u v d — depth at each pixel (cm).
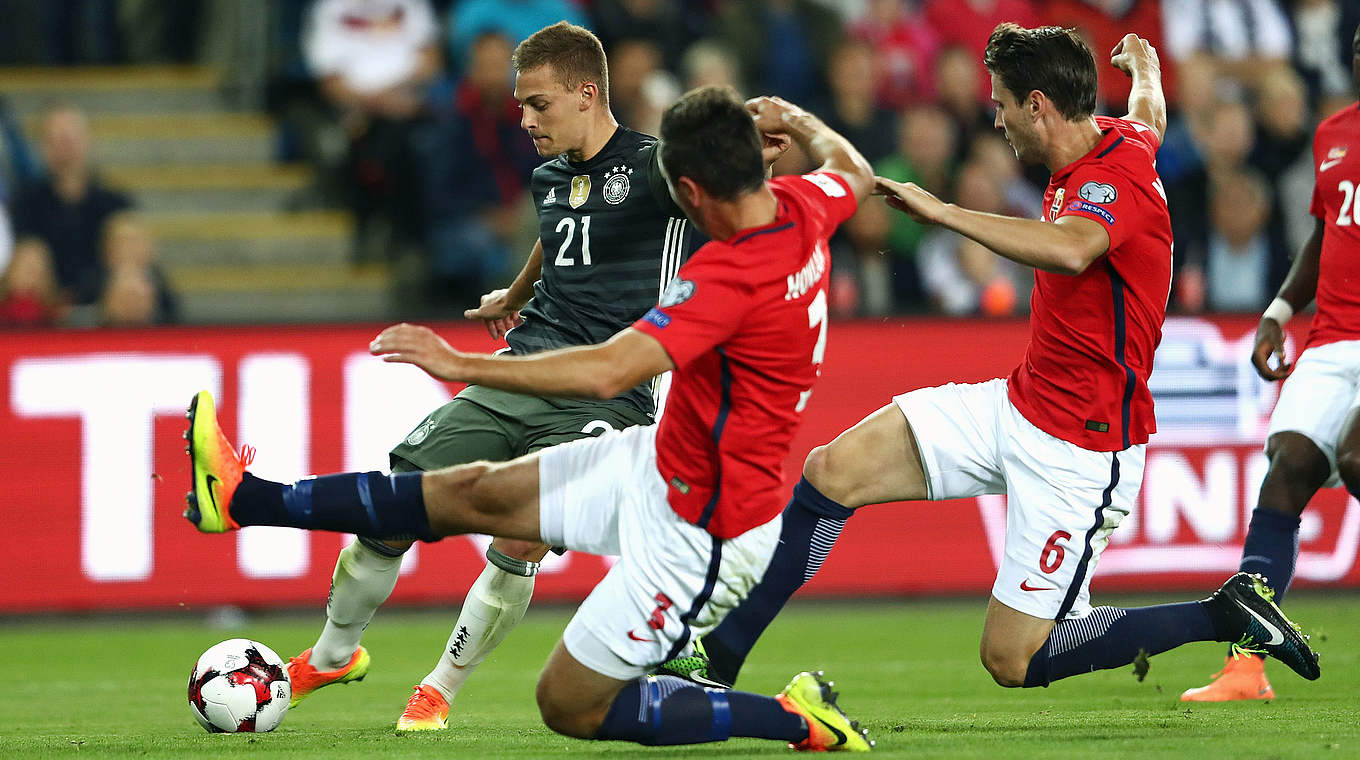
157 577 3362
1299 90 4519
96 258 4209
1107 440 1734
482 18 4509
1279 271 4312
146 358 3359
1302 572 3494
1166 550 3484
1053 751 1511
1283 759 1439
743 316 1348
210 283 4728
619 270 1838
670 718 1477
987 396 1811
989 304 4009
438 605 3509
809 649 2920
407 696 2355
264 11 5188
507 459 1858
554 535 1497
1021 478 1761
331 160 4969
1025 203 4422
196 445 1469
